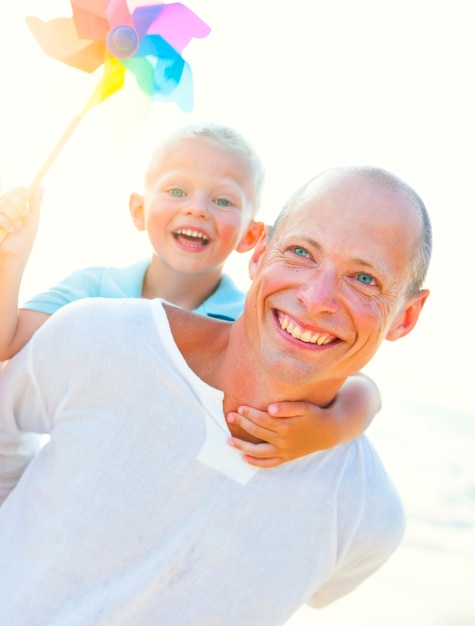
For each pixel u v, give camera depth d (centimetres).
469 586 701
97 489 160
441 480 1023
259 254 175
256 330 160
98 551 158
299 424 163
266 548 161
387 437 1143
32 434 188
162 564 157
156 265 270
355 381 203
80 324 170
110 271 263
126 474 161
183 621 157
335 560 167
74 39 205
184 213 262
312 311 154
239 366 163
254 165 275
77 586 157
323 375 161
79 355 167
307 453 165
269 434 161
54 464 165
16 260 204
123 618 155
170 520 159
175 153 267
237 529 160
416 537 833
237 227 270
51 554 158
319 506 164
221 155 267
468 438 1157
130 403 163
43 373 172
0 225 200
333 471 167
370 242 157
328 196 159
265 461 161
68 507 160
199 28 209
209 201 265
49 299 235
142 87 210
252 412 161
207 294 272
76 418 166
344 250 156
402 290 163
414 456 1091
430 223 167
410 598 653
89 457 162
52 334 172
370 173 162
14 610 156
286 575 161
